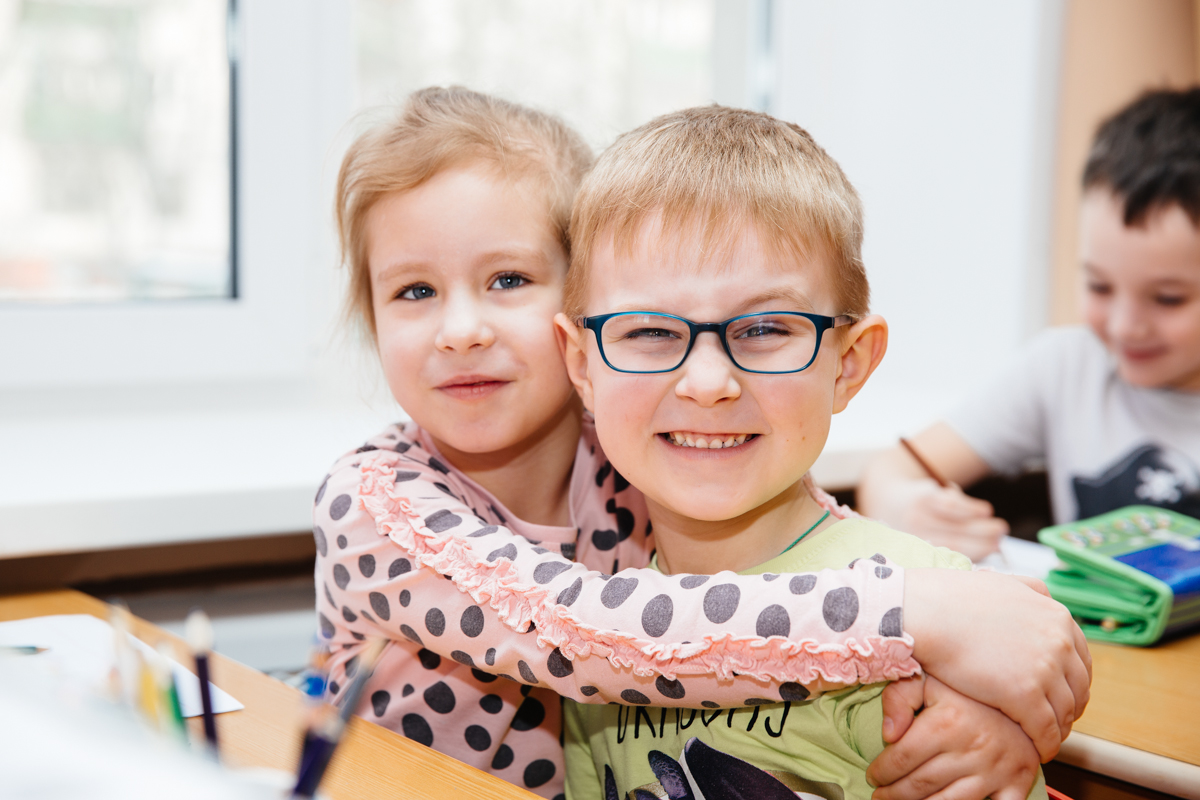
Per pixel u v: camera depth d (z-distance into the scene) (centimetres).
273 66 128
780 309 60
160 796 25
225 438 120
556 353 71
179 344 127
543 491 79
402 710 71
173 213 127
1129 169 120
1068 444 134
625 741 67
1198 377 128
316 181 132
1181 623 80
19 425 123
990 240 156
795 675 53
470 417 70
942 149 162
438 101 77
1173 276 119
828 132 163
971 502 108
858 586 54
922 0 160
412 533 64
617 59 147
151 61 124
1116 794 66
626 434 62
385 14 133
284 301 133
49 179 121
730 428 60
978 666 53
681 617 55
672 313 60
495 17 139
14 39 117
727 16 154
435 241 69
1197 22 142
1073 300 148
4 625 74
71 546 91
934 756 54
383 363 73
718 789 61
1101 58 144
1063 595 84
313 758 33
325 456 111
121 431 122
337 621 70
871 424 140
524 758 74
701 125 67
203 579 103
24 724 28
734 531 67
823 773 59
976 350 159
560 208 73
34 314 120
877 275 170
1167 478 127
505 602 59
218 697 62
